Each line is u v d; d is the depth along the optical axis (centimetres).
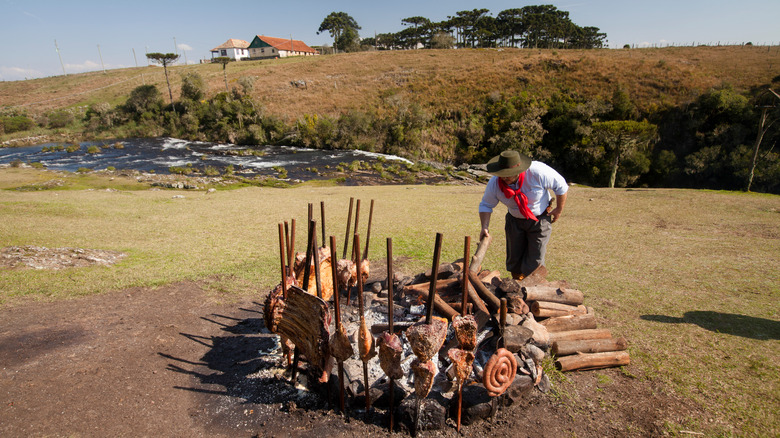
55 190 1981
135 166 3009
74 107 5428
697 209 1312
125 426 300
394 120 4206
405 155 3888
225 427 304
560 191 424
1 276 622
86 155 3475
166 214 1271
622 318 491
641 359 392
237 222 1154
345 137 4109
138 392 342
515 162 409
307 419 311
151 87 5181
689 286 613
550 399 331
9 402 320
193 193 1908
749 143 3200
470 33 8588
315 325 308
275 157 3606
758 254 802
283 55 8856
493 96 4422
